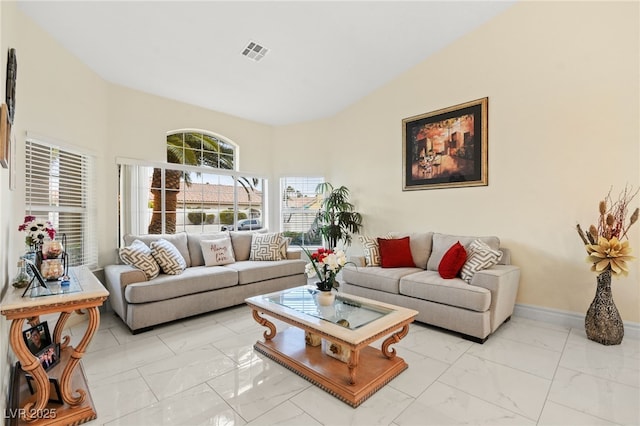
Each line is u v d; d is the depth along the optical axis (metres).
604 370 2.22
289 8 3.00
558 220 3.16
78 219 3.38
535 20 3.28
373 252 4.00
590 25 2.98
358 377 2.02
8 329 1.95
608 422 1.67
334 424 1.67
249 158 5.34
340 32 3.45
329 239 4.96
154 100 4.20
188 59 3.54
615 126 2.86
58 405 1.73
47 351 2.05
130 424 1.67
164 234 4.20
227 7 2.88
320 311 2.32
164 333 2.93
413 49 3.95
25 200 2.68
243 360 2.39
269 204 5.59
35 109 2.78
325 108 5.19
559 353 2.50
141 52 3.32
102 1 2.62
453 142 3.93
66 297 1.72
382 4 3.12
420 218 4.29
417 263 3.90
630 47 2.79
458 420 1.70
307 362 2.22
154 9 2.79
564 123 3.12
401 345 2.68
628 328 2.79
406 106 4.42
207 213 4.82
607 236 2.67
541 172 3.27
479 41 3.68
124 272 2.99
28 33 2.70
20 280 1.94
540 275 3.27
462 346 2.65
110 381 2.08
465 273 3.09
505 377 2.13
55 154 3.06
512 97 3.45
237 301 3.68
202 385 2.04
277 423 1.68
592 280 2.98
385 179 4.70
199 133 4.79
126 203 3.89
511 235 3.46
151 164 4.13
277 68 3.96
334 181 5.44
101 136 3.64
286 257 4.52
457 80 3.88
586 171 3.01
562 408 1.79
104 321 3.25
